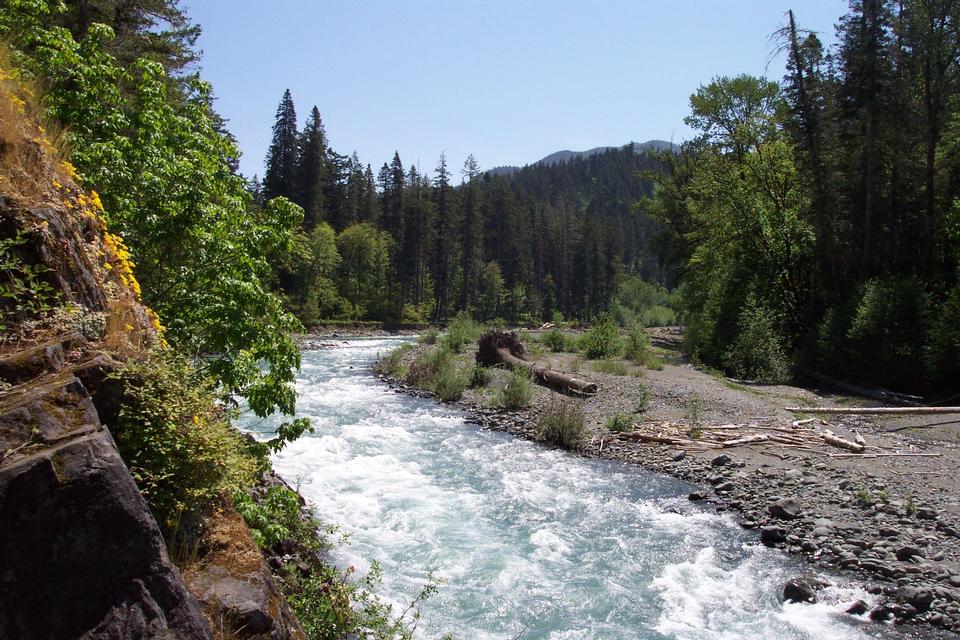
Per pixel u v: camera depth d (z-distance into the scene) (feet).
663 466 40.22
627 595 23.63
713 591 23.99
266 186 198.59
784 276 91.45
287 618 10.87
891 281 70.28
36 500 7.22
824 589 23.72
